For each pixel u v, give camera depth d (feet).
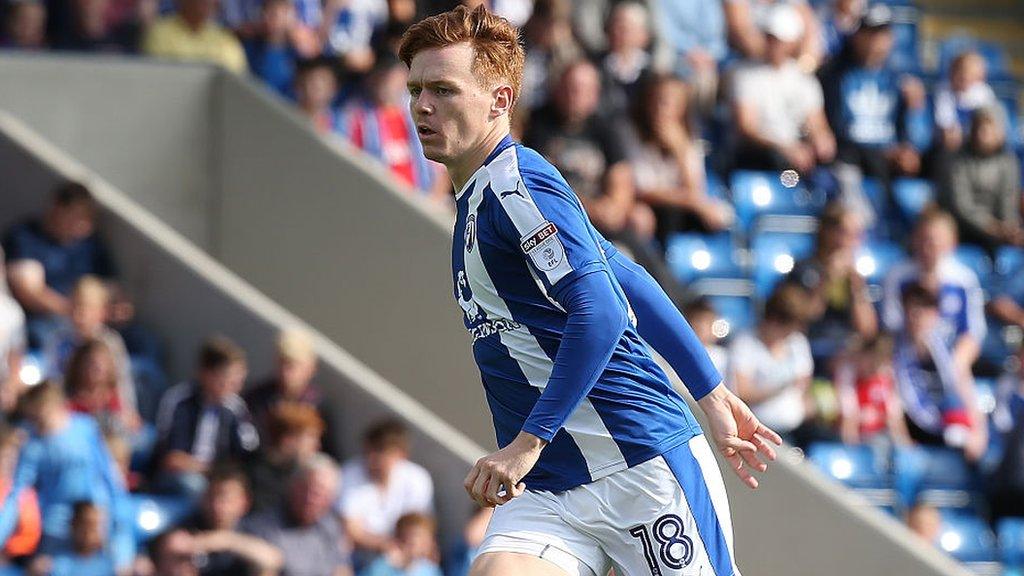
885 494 99.45
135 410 86.12
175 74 101.71
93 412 80.74
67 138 101.24
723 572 41.55
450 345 92.38
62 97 101.04
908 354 106.63
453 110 39.73
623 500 40.83
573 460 40.93
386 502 81.10
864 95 126.00
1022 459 100.99
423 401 93.09
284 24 114.42
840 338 104.17
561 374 38.11
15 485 75.31
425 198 99.19
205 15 110.42
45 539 75.72
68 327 86.79
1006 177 123.24
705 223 109.40
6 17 107.86
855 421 100.48
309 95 105.29
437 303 93.20
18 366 83.87
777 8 122.21
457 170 40.68
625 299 39.52
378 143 105.60
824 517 80.64
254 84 101.35
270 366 88.79
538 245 38.75
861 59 126.21
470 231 40.24
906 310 107.55
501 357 40.68
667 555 40.81
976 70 135.03
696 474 41.37
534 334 40.06
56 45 110.83
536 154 40.32
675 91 108.68
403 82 106.93
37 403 76.74
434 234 93.30
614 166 98.53
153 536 78.48
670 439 41.09
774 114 120.57
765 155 119.34
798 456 85.40
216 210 101.45
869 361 101.45
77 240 91.71
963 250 121.19
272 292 99.30
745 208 117.29
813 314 104.32
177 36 109.60
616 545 41.22
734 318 109.09
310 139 98.43
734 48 132.77
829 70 126.31
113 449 79.56
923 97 135.54
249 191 100.58
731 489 80.79
